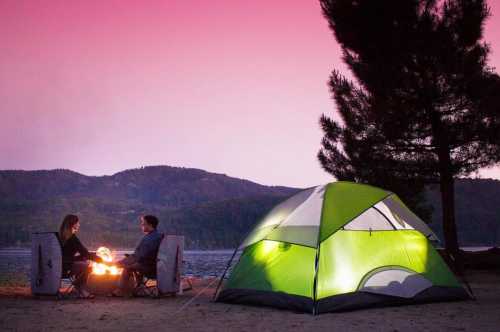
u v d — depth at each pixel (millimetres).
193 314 7242
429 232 9305
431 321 6582
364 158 15805
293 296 7840
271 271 8414
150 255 9523
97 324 6301
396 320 6707
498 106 14242
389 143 15742
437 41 14625
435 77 15031
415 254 9016
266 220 8859
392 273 8453
